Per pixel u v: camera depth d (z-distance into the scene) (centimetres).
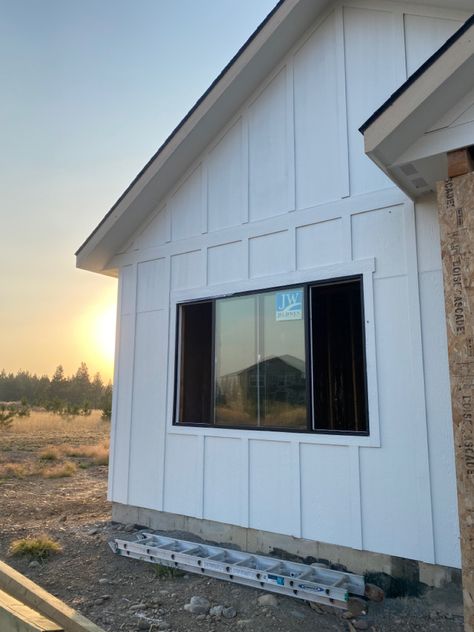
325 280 500
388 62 491
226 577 449
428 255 439
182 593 429
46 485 987
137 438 641
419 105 317
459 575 394
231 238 588
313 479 479
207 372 595
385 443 440
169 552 484
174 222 652
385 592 418
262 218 562
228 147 609
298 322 516
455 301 311
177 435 599
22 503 805
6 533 629
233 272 580
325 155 521
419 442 423
